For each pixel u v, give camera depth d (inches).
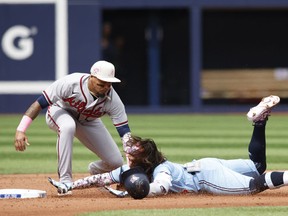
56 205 894.4
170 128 2212.1
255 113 956.6
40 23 2684.5
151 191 921.5
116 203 904.9
